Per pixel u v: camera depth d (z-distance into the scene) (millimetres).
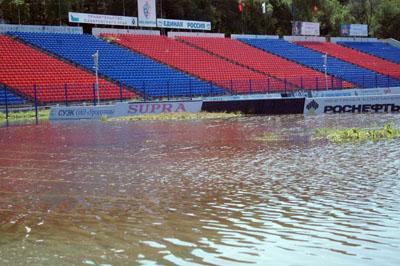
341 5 102375
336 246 6602
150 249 6613
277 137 19156
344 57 63781
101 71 41688
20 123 28391
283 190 9812
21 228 7633
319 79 50938
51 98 35281
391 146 15852
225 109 33188
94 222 7852
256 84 46438
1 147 17766
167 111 33000
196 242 6863
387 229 7219
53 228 7594
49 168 13023
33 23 60156
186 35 57562
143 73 43438
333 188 9867
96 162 13844
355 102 32500
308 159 13617
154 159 14219
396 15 88938
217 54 53875
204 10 69250
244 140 18484
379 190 9578
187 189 10078
